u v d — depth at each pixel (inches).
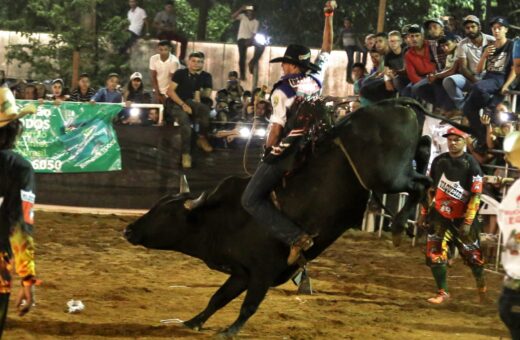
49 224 724.0
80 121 806.5
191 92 812.6
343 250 679.7
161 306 445.4
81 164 807.1
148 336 380.2
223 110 871.1
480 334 418.0
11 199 269.7
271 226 354.9
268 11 1341.0
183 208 386.0
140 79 901.2
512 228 265.7
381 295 510.6
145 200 816.3
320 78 365.7
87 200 810.2
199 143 810.8
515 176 618.2
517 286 264.1
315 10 1317.7
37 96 852.6
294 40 1341.0
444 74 674.8
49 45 1148.5
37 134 797.9
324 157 351.6
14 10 1322.6
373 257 652.7
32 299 272.1
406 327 426.0
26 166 272.8
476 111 642.2
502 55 640.4
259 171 358.0
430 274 591.8
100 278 518.9
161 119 820.6
